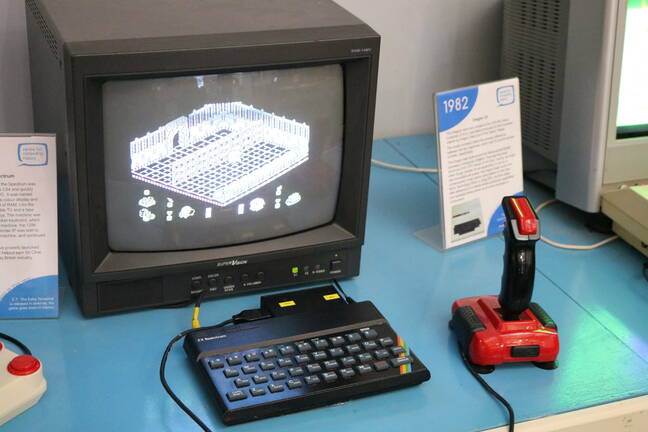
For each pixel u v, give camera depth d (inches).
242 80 43.1
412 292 49.6
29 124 59.9
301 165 46.9
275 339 42.1
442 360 43.6
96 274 43.8
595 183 55.5
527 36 62.1
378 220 58.1
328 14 47.2
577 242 56.3
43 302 44.9
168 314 46.4
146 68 40.0
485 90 52.6
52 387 39.9
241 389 38.7
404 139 71.3
